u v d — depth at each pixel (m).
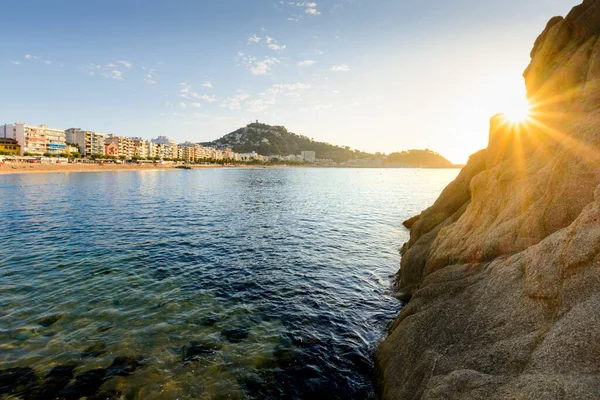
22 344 11.95
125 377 10.35
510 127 17.02
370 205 56.84
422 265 16.58
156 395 9.65
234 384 10.25
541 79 16.98
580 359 5.31
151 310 14.89
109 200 54.28
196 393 9.79
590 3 16.31
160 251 24.42
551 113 14.34
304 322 14.30
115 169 175.00
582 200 8.68
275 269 21.17
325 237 30.91
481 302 8.76
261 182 117.75
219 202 55.97
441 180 154.88
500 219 11.63
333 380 10.61
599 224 6.91
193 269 20.64
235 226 34.91
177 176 144.00
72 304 15.26
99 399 9.46
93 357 11.30
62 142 192.62
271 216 42.31
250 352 11.92
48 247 24.92
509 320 7.49
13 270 19.64
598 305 5.76
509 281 8.48
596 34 15.09
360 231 34.19
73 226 32.78
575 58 14.86
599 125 9.67
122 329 13.17
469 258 11.91
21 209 42.81
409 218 40.59
